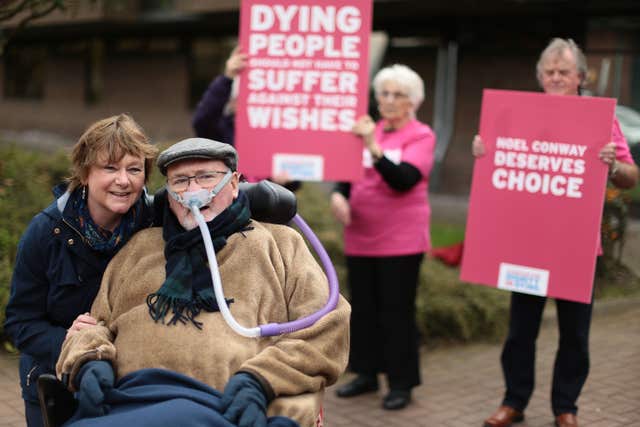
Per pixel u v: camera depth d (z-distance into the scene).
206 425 2.05
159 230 2.46
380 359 4.77
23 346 2.45
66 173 6.70
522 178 3.85
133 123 2.43
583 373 4.05
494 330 5.95
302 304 2.35
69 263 2.41
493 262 3.92
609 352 5.50
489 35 13.25
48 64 23.25
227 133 4.65
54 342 2.39
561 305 3.99
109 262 2.44
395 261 4.46
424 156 4.41
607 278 6.89
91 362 2.19
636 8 11.12
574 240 3.77
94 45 21.81
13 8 6.26
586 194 3.73
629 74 11.27
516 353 4.17
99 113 21.72
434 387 4.91
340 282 5.92
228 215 2.34
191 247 2.31
